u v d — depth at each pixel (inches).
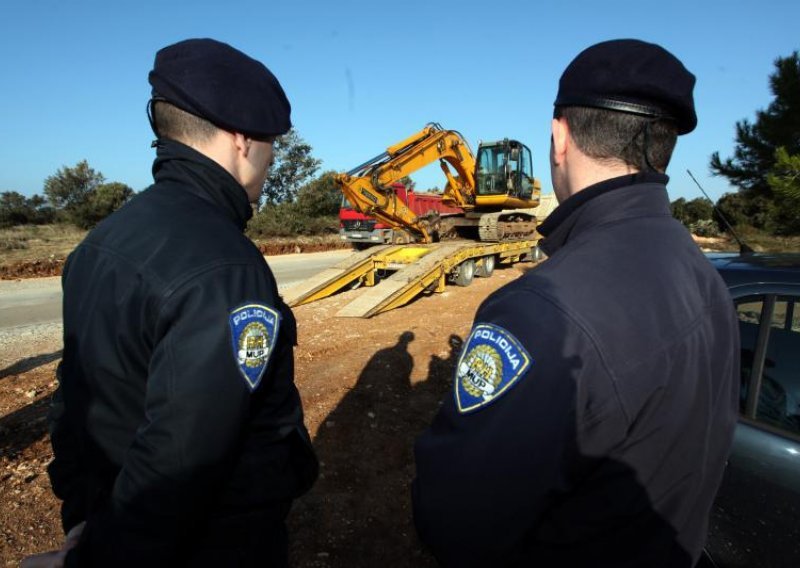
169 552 40.4
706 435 40.1
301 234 1088.2
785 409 77.4
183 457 38.9
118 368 43.9
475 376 37.9
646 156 41.3
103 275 44.8
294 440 52.7
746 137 305.4
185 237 43.8
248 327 42.2
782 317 81.2
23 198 1197.1
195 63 47.6
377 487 129.9
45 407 174.2
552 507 38.9
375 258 411.8
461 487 37.1
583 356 34.6
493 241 513.0
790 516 71.7
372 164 446.0
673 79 40.1
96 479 48.3
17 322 316.2
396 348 232.8
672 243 41.4
